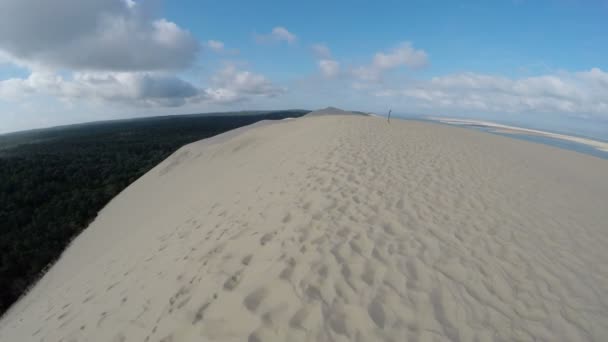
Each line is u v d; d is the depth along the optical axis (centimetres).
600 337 272
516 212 537
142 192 1666
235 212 559
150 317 312
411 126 1641
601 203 679
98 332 334
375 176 654
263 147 1409
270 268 335
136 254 573
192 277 358
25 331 519
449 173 730
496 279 336
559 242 444
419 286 309
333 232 404
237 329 259
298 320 261
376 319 263
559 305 307
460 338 252
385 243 383
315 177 646
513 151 1284
